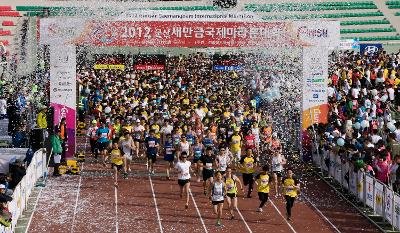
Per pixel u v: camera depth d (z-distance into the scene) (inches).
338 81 1825.8
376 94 1651.1
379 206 1037.8
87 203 1116.5
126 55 2294.5
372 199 1070.4
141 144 1552.7
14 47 2230.6
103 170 1365.7
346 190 1211.2
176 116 1513.3
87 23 1406.3
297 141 1595.7
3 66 2044.8
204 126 1443.2
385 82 1750.7
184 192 1198.9
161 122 1501.0
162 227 991.6
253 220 1037.8
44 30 1412.4
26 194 1082.7
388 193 992.9
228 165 1177.4
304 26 1434.5
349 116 1476.4
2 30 2351.1
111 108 1630.2
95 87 1931.6
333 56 1999.3
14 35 2335.1
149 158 1323.8
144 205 1111.6
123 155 1290.6
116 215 1051.3
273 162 1197.7
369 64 1879.9
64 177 1299.2
